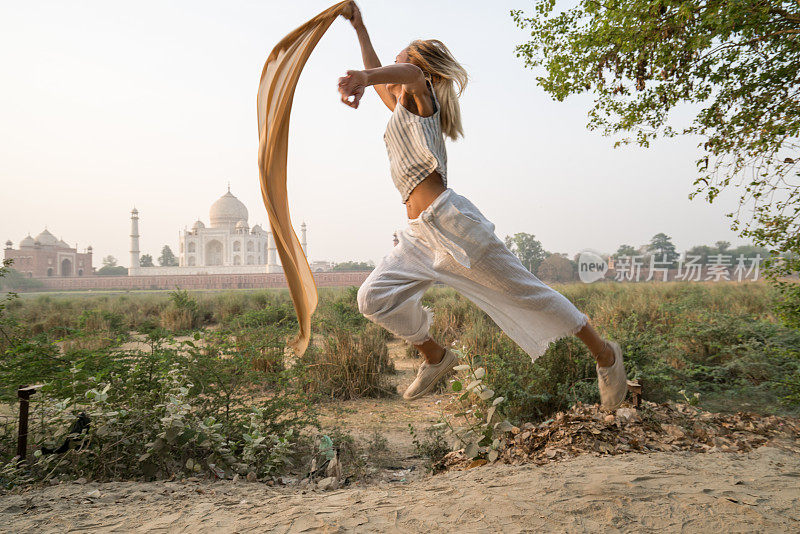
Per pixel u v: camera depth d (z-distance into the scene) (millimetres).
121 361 4148
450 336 9844
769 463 2746
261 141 1903
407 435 4785
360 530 1885
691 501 2059
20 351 4145
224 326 12586
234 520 2102
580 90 4602
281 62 1909
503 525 1870
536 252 70188
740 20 3584
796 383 4758
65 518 2229
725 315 7367
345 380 6645
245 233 103688
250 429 3689
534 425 3988
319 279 61625
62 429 3281
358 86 1731
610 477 2412
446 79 2170
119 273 125688
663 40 3920
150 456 3287
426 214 2045
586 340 2232
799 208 3867
